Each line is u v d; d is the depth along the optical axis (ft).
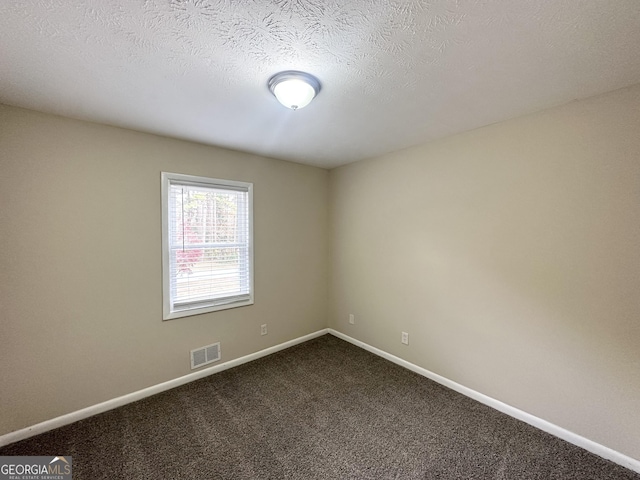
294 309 11.19
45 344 6.30
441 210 8.20
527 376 6.56
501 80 5.02
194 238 8.61
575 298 5.88
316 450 5.77
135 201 7.42
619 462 5.38
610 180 5.42
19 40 3.87
